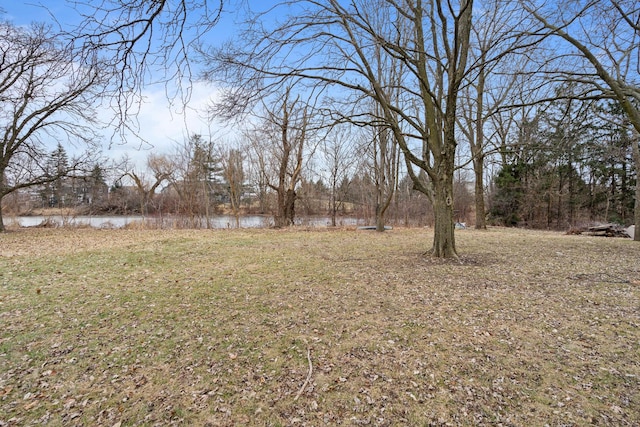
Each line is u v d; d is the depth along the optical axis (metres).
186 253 9.45
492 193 25.55
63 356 3.47
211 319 4.43
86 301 5.21
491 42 8.15
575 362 3.16
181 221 20.78
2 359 3.41
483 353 3.37
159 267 7.65
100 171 16.95
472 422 2.39
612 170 20.67
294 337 3.84
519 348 3.46
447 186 8.20
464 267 7.18
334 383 2.92
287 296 5.35
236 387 2.90
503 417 2.43
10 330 4.12
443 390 2.77
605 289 5.41
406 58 7.35
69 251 9.76
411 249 9.82
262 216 26.62
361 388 2.83
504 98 13.28
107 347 3.66
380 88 7.77
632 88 6.25
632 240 11.77
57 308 4.89
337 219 25.52
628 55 7.07
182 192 22.56
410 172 8.58
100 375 3.11
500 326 4.02
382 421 2.43
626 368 3.03
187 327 4.18
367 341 3.70
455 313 4.46
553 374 2.97
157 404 2.68
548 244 10.64
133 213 26.89
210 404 2.67
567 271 6.70
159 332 4.04
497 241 11.48
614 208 22.08
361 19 7.07
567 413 2.45
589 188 22.64
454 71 7.30
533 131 10.02
